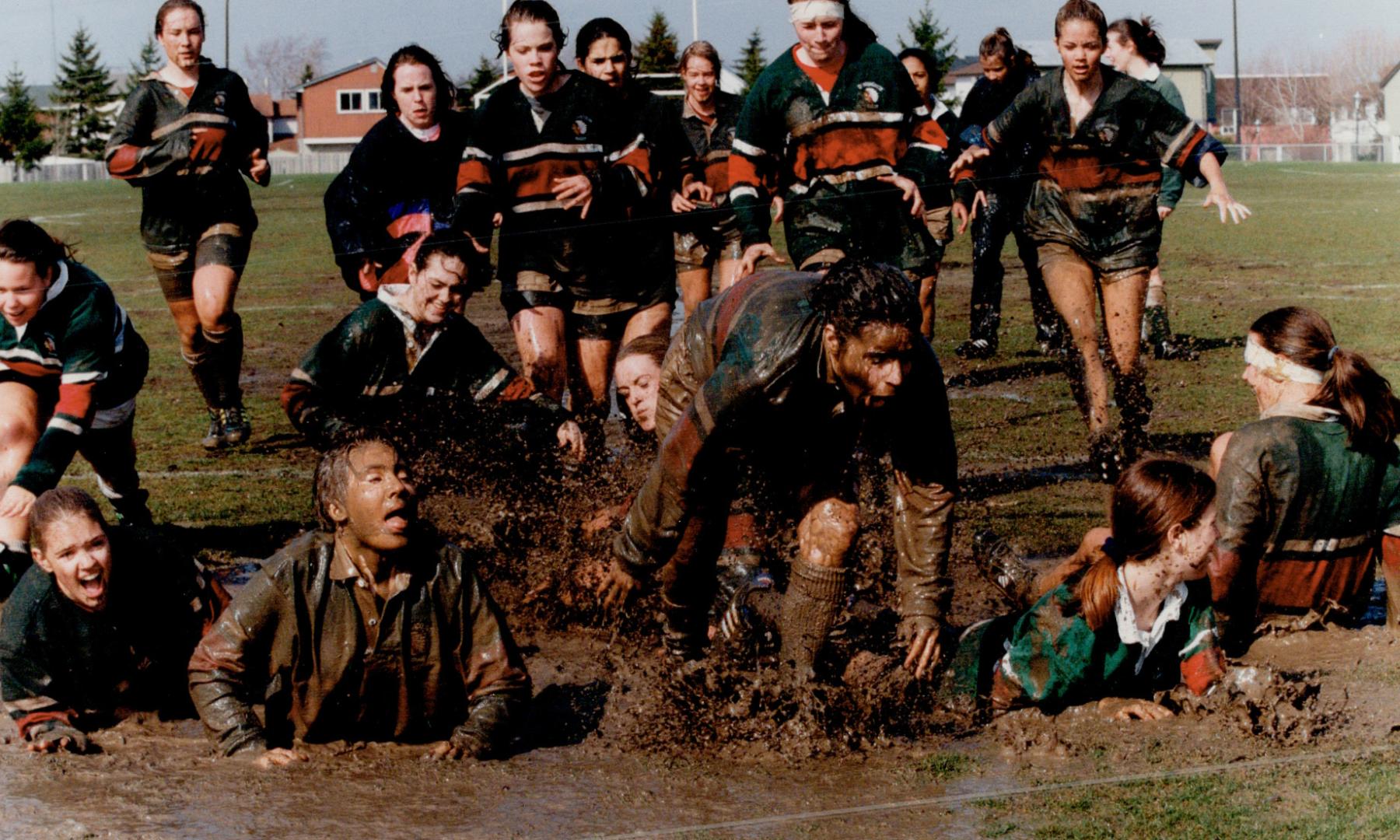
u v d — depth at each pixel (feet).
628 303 23.90
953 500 14.42
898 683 14.47
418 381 20.51
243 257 29.30
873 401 12.84
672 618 16.08
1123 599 14.11
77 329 18.58
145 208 29.12
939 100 32.89
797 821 12.15
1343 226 65.05
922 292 29.04
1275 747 13.51
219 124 28.71
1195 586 14.49
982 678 14.89
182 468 27.43
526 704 14.35
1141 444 25.99
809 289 13.58
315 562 13.89
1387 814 11.81
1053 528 21.97
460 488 20.71
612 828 12.11
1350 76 196.24
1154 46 32.09
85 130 187.62
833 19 21.74
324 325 44.91
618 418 27.89
